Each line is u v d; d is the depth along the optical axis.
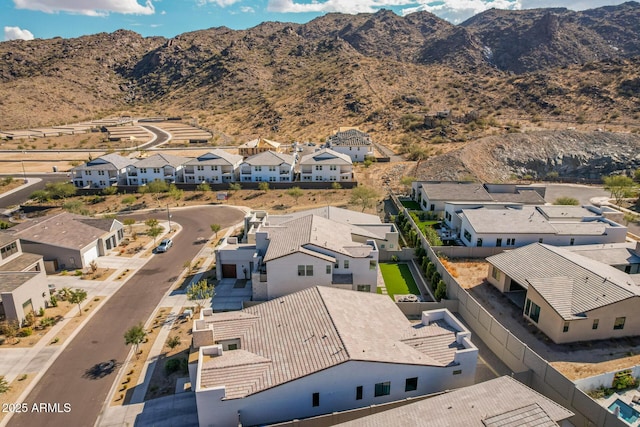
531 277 39.88
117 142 144.38
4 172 106.19
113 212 78.50
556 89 155.25
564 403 26.50
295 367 25.95
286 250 40.81
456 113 147.75
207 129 162.50
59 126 173.75
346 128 128.75
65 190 84.94
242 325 31.47
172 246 60.53
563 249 45.56
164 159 94.06
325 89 176.50
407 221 63.19
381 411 25.42
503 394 23.86
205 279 49.44
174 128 167.25
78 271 51.38
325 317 30.05
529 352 29.44
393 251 53.16
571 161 106.50
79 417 29.06
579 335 34.94
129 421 28.39
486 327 35.12
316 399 25.78
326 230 45.94
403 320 32.41
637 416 25.59
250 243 51.81
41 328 39.84
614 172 103.06
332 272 41.00
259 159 92.69
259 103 184.12
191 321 40.81
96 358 35.56
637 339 35.31
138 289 47.53
